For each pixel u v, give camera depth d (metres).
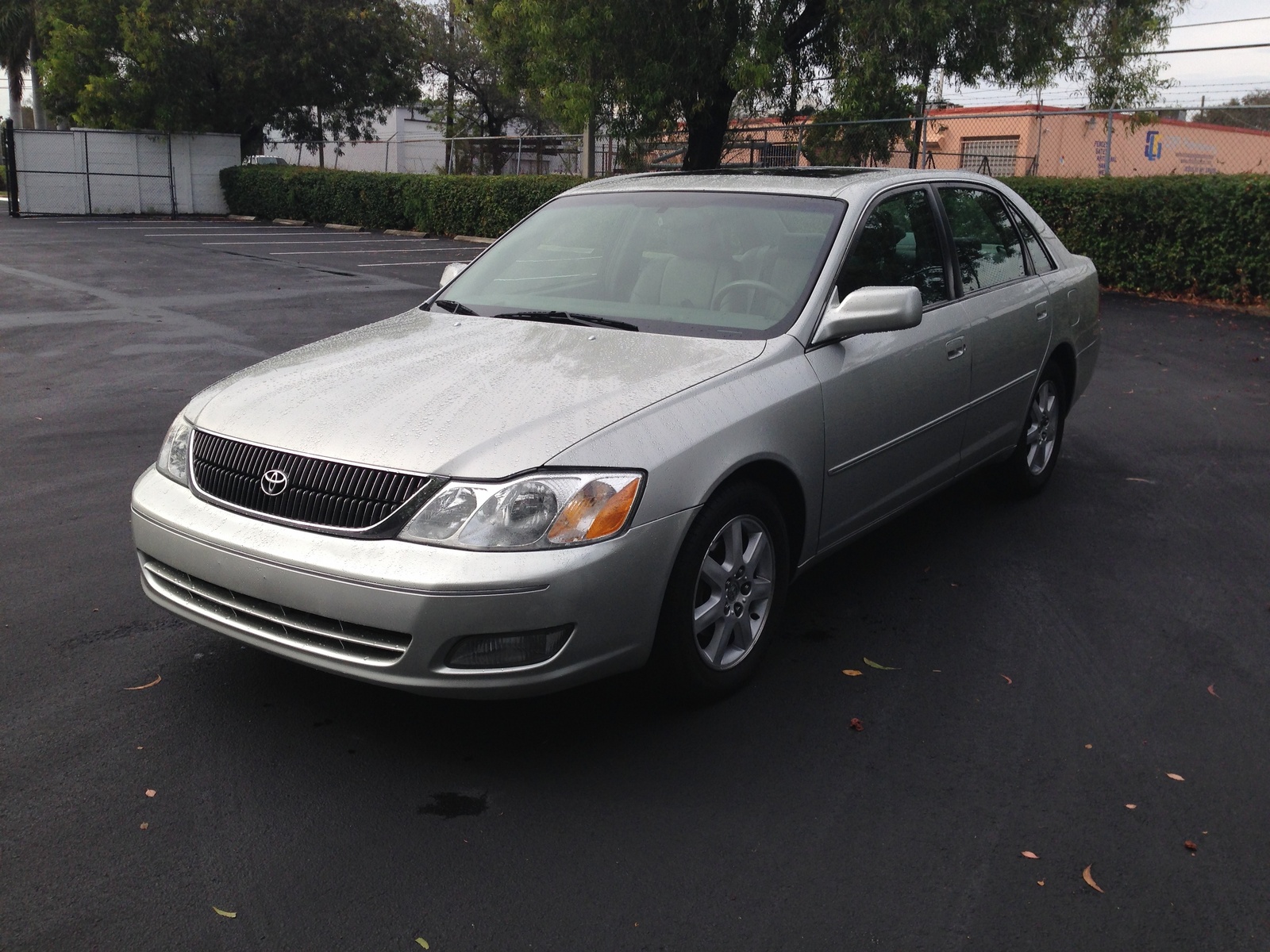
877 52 17.38
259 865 2.69
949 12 16.78
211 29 32.31
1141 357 10.20
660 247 4.30
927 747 3.31
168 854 2.73
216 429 3.33
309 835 2.82
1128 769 3.20
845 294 3.99
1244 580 4.71
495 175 25.80
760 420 3.44
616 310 4.07
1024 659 3.93
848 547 5.04
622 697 3.60
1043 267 5.57
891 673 3.81
